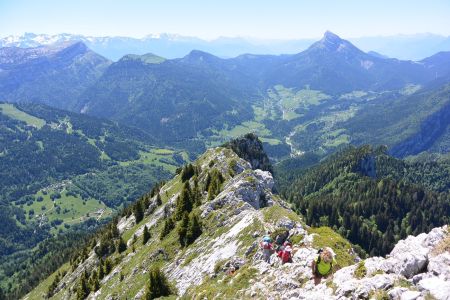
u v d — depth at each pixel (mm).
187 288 69875
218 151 159125
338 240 48219
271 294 40906
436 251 29984
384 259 32750
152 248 105812
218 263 64188
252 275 48625
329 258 35969
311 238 48469
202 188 132250
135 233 141750
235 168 139625
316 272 36375
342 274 33375
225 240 73062
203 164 160375
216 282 57625
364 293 28562
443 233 31922
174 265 86500
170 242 98562
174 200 133500
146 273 94812
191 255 83375
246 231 66938
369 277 30703
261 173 145250
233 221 83562
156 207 158625
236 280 49656
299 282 39500
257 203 100500
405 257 29484
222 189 113500
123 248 139125
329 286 32906
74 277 157625
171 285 76500
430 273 27078
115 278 114562
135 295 89062
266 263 49781
